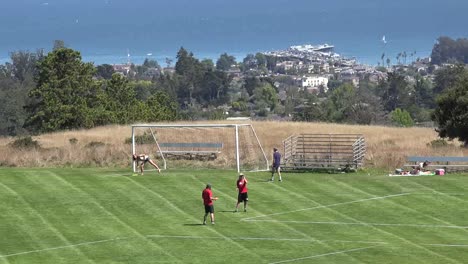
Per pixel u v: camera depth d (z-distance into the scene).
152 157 89.25
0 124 193.62
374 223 63.06
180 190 72.31
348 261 54.41
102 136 111.94
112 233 60.56
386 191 71.94
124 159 89.12
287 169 82.38
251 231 60.91
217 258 55.06
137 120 152.62
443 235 60.09
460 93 102.31
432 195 70.44
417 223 63.03
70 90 160.00
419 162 82.88
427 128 129.12
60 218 64.31
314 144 91.88
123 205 67.69
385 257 55.19
